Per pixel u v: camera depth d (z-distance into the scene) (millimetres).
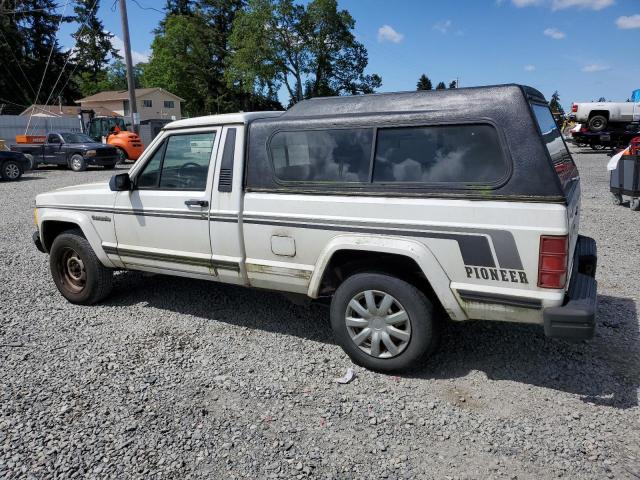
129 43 24531
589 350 4113
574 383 3629
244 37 52344
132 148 25438
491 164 3260
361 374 3826
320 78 53688
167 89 65875
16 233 9031
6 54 56344
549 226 3096
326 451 2959
